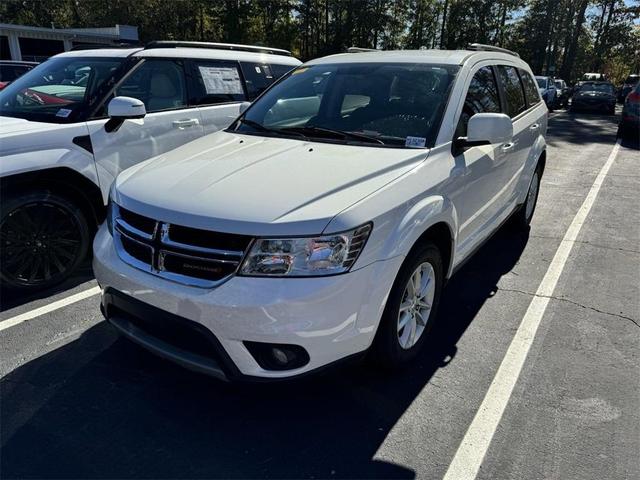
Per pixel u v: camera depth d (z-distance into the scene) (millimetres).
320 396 2850
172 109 5031
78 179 4094
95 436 2523
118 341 3357
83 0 41812
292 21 42750
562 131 15562
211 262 2363
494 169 3883
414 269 2875
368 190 2584
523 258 4934
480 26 44875
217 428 2596
